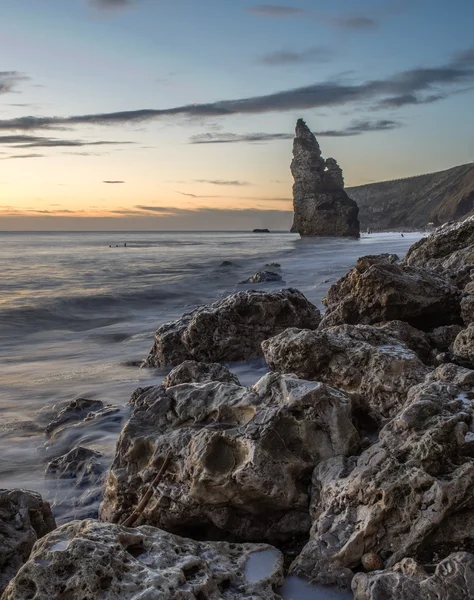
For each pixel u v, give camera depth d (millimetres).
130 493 5086
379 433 4945
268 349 8102
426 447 4410
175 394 5535
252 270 35219
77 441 7711
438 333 9805
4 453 7566
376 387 7109
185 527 4934
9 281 31688
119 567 3496
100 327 18422
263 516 4820
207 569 3762
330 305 11609
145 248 79938
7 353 14469
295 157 98812
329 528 4312
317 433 4988
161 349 11555
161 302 23375
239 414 5188
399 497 4191
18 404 9727
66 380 11125
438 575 3564
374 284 10336
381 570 3867
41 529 5031
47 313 20516
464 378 5699
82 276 34656
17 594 3369
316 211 98000
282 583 3988
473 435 4527
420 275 10805
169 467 4980
